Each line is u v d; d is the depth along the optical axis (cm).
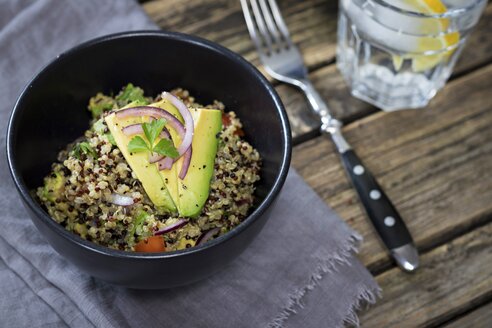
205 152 44
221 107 49
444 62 53
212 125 45
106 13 55
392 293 48
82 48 46
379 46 52
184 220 43
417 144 53
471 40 58
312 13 58
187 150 43
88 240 42
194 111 45
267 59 55
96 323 44
